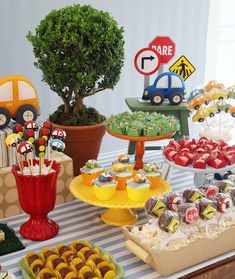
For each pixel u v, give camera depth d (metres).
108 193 1.20
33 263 0.96
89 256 0.99
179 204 1.04
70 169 1.39
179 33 2.73
